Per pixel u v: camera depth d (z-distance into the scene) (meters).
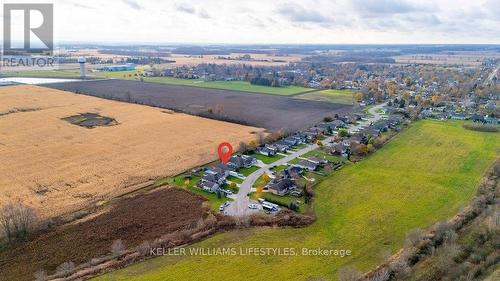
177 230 85.44
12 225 84.75
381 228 85.38
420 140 150.75
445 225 81.00
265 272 70.00
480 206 92.19
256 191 104.44
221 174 112.31
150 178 114.69
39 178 113.88
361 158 129.75
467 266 69.62
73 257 76.56
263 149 136.12
